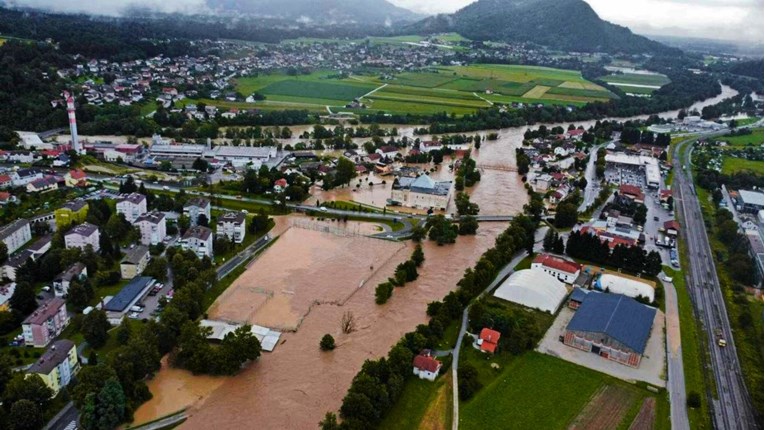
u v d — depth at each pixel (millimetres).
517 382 198375
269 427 174125
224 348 198000
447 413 181750
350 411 172250
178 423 174250
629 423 181000
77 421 170750
